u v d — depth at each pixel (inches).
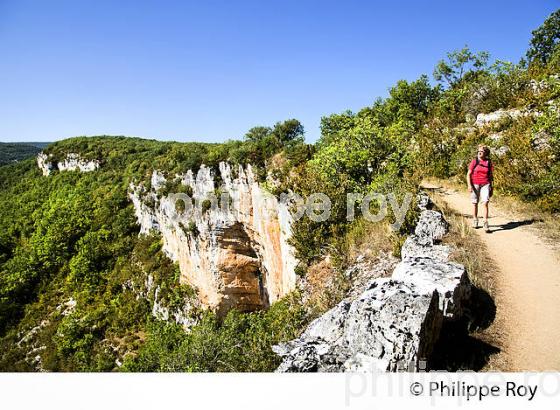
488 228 389.4
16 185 4018.2
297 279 533.0
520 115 642.2
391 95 1163.3
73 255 2497.5
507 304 271.4
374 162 586.6
